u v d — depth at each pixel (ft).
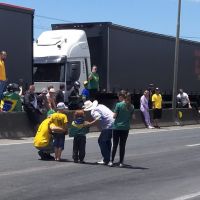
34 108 67.72
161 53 113.09
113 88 95.71
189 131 85.51
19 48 72.59
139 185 36.55
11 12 71.20
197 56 129.80
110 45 94.79
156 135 76.13
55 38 88.02
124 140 44.78
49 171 41.01
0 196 31.71
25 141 62.49
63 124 46.44
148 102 92.22
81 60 87.86
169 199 32.30
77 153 46.06
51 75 85.30
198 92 131.23
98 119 44.88
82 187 35.14
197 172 42.98
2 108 66.95
